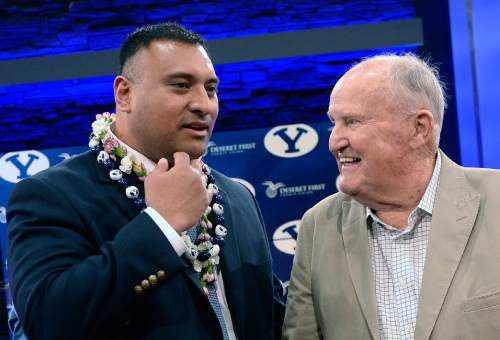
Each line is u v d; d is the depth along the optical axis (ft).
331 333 5.31
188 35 5.20
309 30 11.14
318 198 11.33
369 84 5.11
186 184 4.82
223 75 11.98
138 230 4.69
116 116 5.50
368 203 5.32
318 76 11.96
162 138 5.10
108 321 4.56
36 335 4.60
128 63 5.20
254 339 5.54
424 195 5.22
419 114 5.12
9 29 11.65
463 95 10.96
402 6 11.62
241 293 5.44
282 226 11.32
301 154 11.37
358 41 11.12
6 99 12.05
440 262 4.97
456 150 11.03
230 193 5.94
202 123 5.09
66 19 11.65
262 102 11.99
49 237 4.81
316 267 5.54
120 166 5.23
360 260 5.29
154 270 4.64
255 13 11.63
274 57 11.16
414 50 11.46
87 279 4.53
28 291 4.64
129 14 11.66
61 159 11.49
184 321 4.98
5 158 11.48
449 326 4.80
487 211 5.05
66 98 12.03
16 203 4.99
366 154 5.11
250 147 11.39
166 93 5.02
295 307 5.66
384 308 5.16
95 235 4.97
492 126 10.91
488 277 4.81
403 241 5.25
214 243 5.42
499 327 4.69
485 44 10.91
